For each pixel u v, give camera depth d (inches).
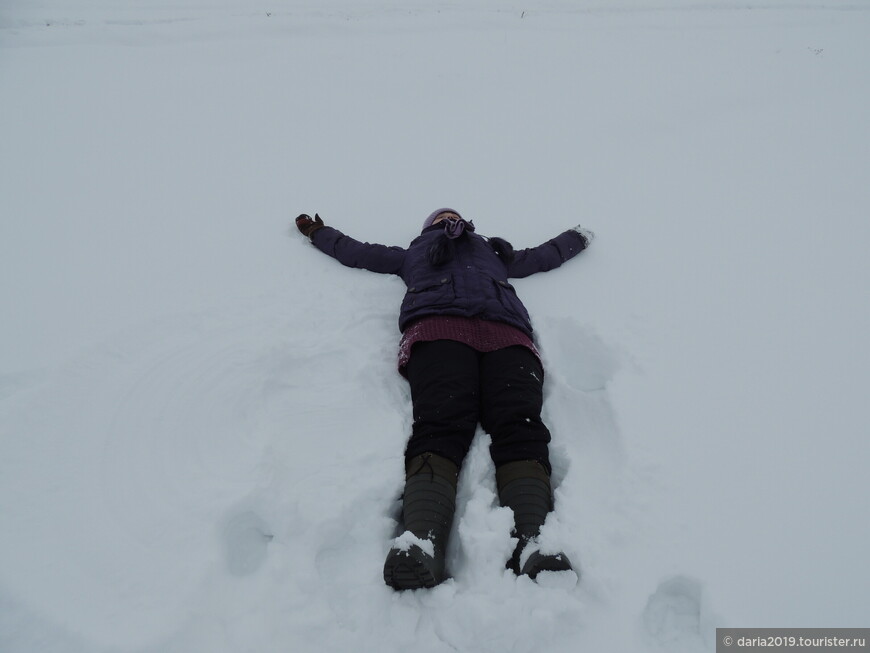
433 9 349.7
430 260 98.3
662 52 271.9
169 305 103.0
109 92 198.1
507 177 157.9
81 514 70.8
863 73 238.4
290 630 63.1
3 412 79.8
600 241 131.1
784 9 375.9
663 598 67.9
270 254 120.0
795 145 178.2
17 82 201.0
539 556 64.6
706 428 84.4
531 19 331.9
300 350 95.2
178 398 85.7
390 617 65.2
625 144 177.6
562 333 106.0
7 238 119.2
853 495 75.9
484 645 62.7
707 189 153.9
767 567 67.9
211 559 66.6
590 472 81.5
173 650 59.7
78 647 59.2
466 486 78.8
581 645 62.6
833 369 95.7
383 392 91.6
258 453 78.8
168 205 136.3
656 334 102.3
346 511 73.4
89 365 89.0
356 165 160.9
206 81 212.1
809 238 132.5
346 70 228.7
